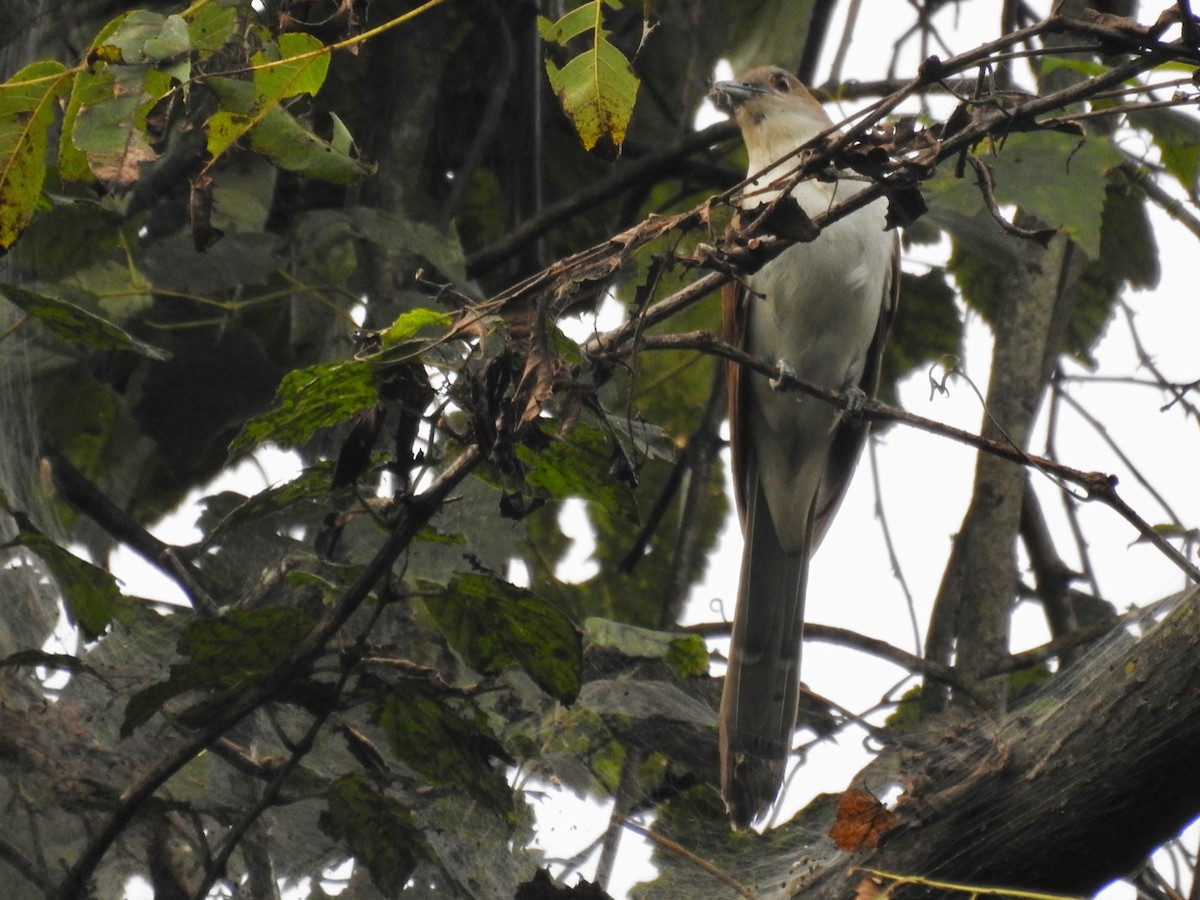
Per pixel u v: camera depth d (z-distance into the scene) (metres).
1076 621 10.12
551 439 5.55
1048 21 5.35
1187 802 5.66
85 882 5.60
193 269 8.77
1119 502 6.01
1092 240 8.45
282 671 5.64
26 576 7.75
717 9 11.78
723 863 7.73
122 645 7.58
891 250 10.66
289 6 5.52
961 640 9.12
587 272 5.36
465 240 11.57
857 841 6.20
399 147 10.09
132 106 4.64
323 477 5.74
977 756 6.29
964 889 5.71
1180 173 8.75
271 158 5.19
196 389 9.11
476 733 5.98
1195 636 5.62
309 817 7.31
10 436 8.59
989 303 11.44
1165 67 6.08
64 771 6.42
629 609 11.13
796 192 10.09
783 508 10.54
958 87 6.77
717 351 5.81
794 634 9.33
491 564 7.81
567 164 11.80
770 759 8.47
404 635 7.71
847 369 10.55
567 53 11.02
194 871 6.95
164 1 8.97
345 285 9.39
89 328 6.06
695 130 11.80
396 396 5.20
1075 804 5.76
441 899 7.07
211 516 8.50
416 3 10.47
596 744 7.88
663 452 6.03
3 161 4.79
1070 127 5.56
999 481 9.44
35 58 8.76
